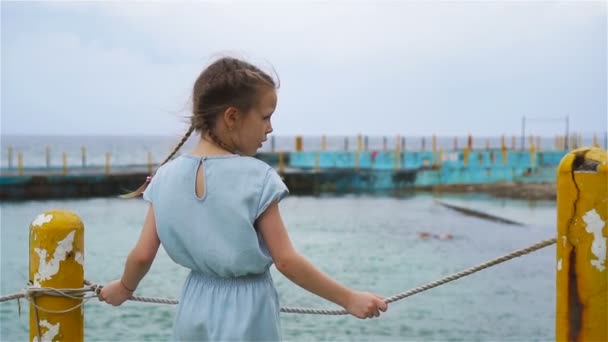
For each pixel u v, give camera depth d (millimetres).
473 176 42656
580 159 2242
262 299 2275
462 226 26172
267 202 2199
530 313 11656
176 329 2361
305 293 12867
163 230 2314
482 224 26750
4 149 119875
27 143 163625
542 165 46156
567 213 2250
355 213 30859
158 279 14250
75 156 90250
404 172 41375
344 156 45531
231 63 2291
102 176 36438
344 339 9789
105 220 27719
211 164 2246
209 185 2225
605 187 2188
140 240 2438
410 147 152250
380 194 39875
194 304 2305
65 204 33500
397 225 26516
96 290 2830
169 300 3107
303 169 45438
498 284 14312
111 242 21312
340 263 17734
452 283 14453
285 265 2209
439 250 20219
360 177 40906
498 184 41938
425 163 44969
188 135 2387
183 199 2262
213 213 2217
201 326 2271
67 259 2902
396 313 11508
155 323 10570
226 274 2252
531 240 22484
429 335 10117
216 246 2211
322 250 20078
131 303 11836
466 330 10453
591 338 2227
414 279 15406
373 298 2312
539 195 37406
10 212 29922
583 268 2225
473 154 44406
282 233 2232
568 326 2262
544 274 15562
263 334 2264
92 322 10570
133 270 2459
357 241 22094
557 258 2305
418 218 28922
